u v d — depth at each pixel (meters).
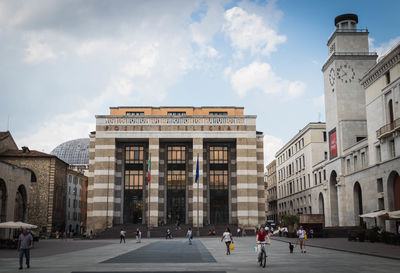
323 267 18.89
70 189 85.44
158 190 70.31
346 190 58.50
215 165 74.75
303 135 82.62
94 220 67.69
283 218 64.56
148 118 71.31
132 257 25.83
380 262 21.31
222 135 71.00
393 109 44.88
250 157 70.31
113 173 69.56
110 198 68.62
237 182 69.56
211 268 18.81
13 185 45.00
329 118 65.44
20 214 66.56
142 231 65.25
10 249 37.06
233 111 76.31
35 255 28.56
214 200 73.62
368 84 51.81
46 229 65.81
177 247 36.97
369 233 40.94
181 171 74.56
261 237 19.62
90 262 22.53
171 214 73.00
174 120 71.31
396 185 44.75
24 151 69.75
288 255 26.47
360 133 60.25
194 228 67.31
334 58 62.84
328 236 52.78
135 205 72.94
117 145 74.25
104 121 71.00
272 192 117.56
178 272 17.27
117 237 64.06
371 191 49.94
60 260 24.08
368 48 62.97
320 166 70.69
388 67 46.12
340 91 61.94
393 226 44.75
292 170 92.44
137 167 74.12
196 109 76.25
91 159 73.88
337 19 65.38
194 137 70.88
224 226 68.88
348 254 27.23
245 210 68.19
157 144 70.50
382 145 47.09
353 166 56.66
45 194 67.06
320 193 71.38
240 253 28.72
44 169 67.81
